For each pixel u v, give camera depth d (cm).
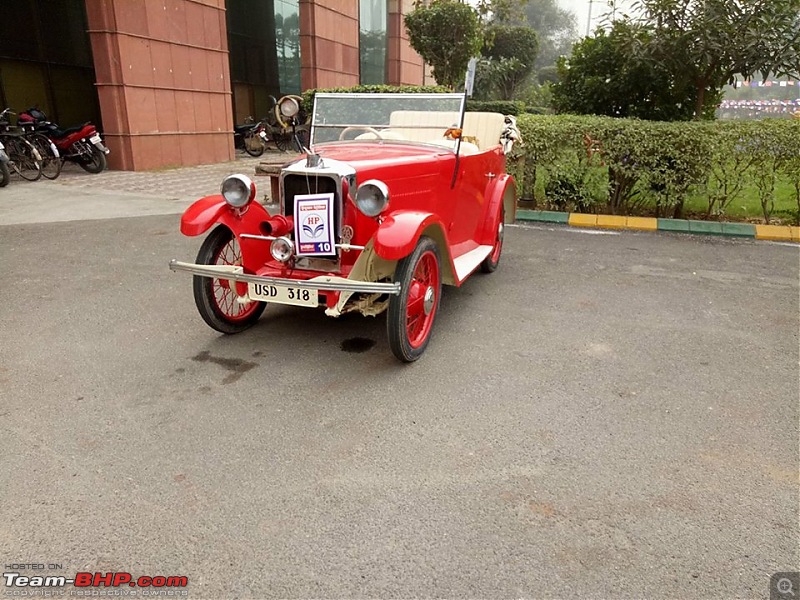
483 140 594
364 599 202
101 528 234
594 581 210
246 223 385
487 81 2358
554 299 501
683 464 276
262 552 223
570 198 824
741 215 826
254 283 366
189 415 315
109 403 327
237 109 1766
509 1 1375
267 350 397
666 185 772
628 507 247
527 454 283
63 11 1364
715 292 521
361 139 469
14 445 287
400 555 221
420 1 1318
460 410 322
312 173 363
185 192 973
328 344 408
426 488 258
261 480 263
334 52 1767
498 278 561
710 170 751
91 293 501
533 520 239
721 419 314
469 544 226
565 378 359
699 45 774
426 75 2570
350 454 282
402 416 316
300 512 243
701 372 368
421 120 474
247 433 299
